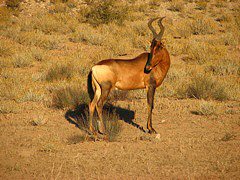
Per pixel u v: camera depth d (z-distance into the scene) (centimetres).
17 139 3584
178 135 3641
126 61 3609
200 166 2892
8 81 5675
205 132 3719
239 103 4725
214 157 3069
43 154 3222
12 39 8344
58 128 3912
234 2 12131
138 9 11181
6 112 4434
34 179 2744
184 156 3098
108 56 7125
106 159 3064
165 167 2886
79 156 3138
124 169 2859
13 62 6744
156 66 3659
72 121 4150
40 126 3975
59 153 3231
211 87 5119
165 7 11500
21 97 4947
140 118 4181
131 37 8450
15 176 2802
